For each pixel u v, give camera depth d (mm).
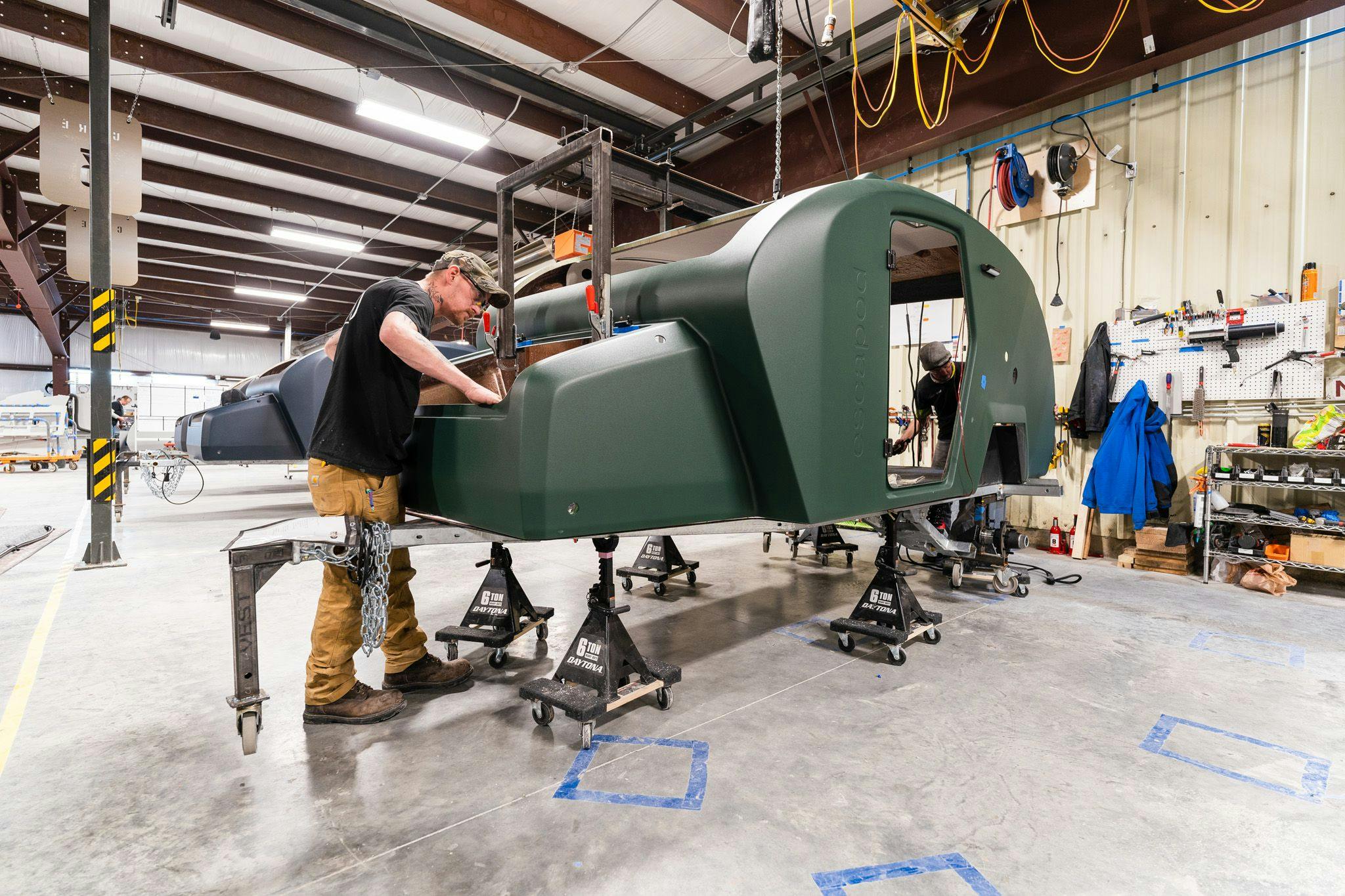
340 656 1854
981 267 2650
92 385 3805
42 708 1970
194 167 7945
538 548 4676
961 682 2203
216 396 13578
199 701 2023
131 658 2379
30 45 5508
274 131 6898
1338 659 2422
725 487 1859
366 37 5254
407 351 1641
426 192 7945
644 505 1687
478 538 1885
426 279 2006
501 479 1558
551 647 2576
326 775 1601
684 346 1781
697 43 5312
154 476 6203
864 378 2008
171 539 4699
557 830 1372
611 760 1672
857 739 1789
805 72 5512
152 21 5113
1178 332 4047
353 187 8133
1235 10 3553
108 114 3766
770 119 6281
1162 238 4164
